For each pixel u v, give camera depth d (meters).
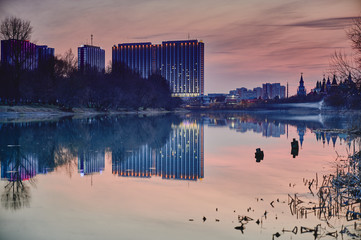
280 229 10.16
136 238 9.58
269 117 109.50
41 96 100.31
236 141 36.62
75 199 13.42
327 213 11.50
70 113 106.31
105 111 126.38
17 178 17.38
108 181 16.73
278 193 14.21
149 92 151.75
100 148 29.69
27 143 32.28
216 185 15.77
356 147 29.95
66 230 10.14
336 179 15.60
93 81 122.44
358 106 41.47
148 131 48.62
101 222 10.81
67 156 24.94
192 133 46.50
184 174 18.53
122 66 161.50
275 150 28.89
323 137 39.50
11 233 9.91
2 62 95.00
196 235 9.76
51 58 105.75
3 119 70.62
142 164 21.91
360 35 33.16
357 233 9.82
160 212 11.76
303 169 19.84
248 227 10.34
